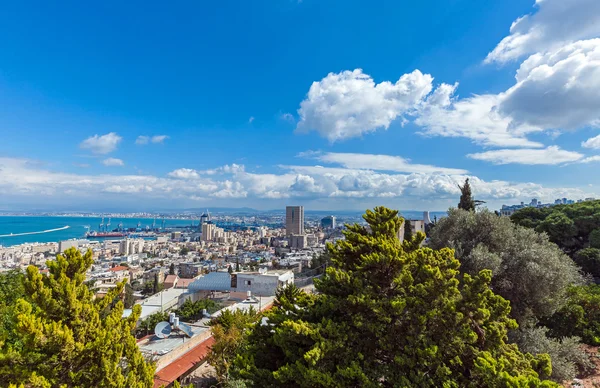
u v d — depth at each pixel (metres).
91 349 8.88
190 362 20.19
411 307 10.67
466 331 10.18
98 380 8.97
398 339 10.67
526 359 10.49
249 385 10.81
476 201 39.41
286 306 13.18
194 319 32.41
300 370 9.44
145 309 41.28
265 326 12.99
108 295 10.70
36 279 8.72
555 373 13.93
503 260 19.62
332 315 12.16
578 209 37.81
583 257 30.38
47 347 8.32
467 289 10.59
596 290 21.16
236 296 44.41
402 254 12.24
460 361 9.84
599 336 17.73
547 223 37.12
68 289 9.09
